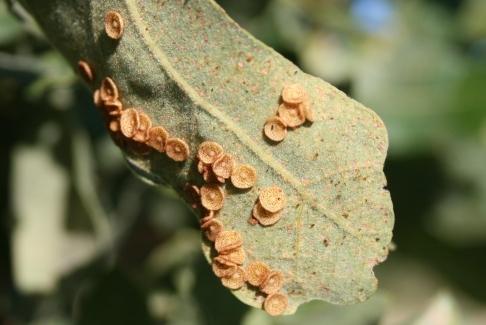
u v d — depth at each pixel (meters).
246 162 0.16
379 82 0.25
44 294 0.21
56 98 0.21
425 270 0.29
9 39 0.19
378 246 0.16
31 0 0.17
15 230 0.21
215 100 0.16
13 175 0.21
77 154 0.21
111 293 0.20
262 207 0.16
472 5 0.27
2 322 0.21
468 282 0.29
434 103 0.25
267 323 0.20
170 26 0.16
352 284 0.17
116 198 0.23
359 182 0.16
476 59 0.26
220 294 0.20
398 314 0.31
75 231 0.21
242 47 0.16
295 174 0.16
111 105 0.17
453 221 0.27
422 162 0.26
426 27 0.26
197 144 0.17
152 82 0.17
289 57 0.23
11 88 0.21
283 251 0.17
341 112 0.16
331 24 0.25
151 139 0.17
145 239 0.24
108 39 0.17
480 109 0.25
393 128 0.25
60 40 0.17
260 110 0.16
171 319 0.21
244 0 0.23
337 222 0.16
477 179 0.27
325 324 0.21
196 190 0.17
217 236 0.17
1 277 0.22
